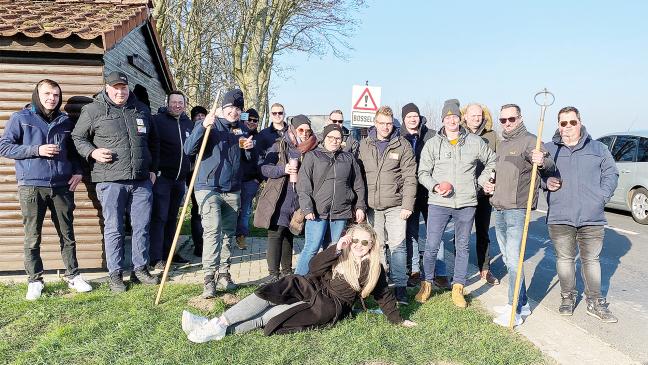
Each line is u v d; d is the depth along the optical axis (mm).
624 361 3990
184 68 14984
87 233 5840
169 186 6340
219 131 5219
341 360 3738
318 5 16562
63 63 5637
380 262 4367
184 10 14758
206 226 5086
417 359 3805
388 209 5258
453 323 4523
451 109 5078
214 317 4285
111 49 5988
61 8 6812
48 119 5094
